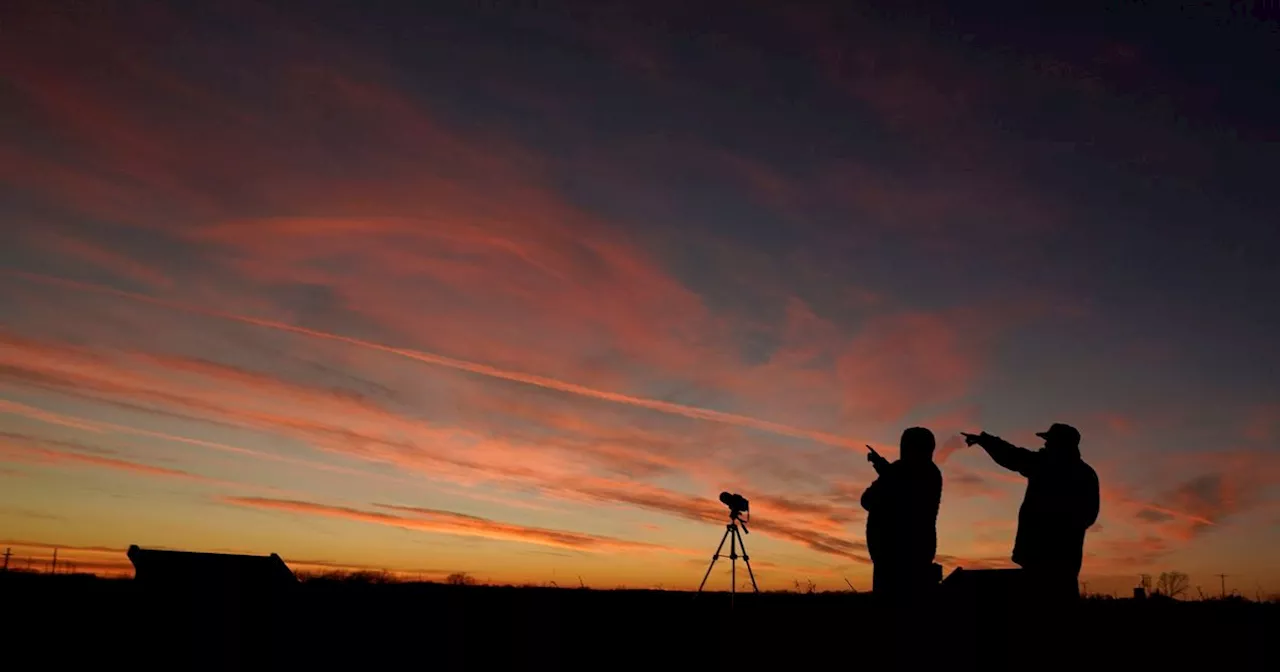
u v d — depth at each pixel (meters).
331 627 11.95
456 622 12.97
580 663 12.84
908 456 11.41
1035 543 10.65
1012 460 11.39
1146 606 14.20
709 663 12.88
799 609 14.97
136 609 10.82
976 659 10.51
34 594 13.30
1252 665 11.62
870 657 11.68
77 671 10.33
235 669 11.06
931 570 10.97
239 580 11.41
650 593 18.39
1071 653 10.24
